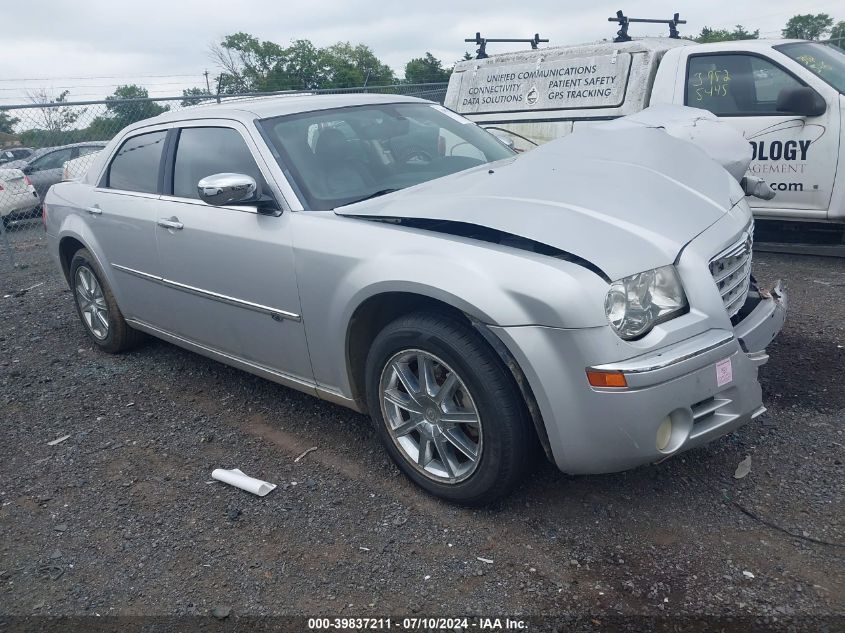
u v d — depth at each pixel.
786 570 2.68
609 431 2.68
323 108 4.17
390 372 3.25
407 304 3.21
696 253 2.96
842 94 6.24
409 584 2.75
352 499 3.33
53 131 10.11
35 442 4.15
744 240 3.35
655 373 2.63
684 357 2.70
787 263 6.62
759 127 6.65
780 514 3.00
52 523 3.33
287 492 3.44
